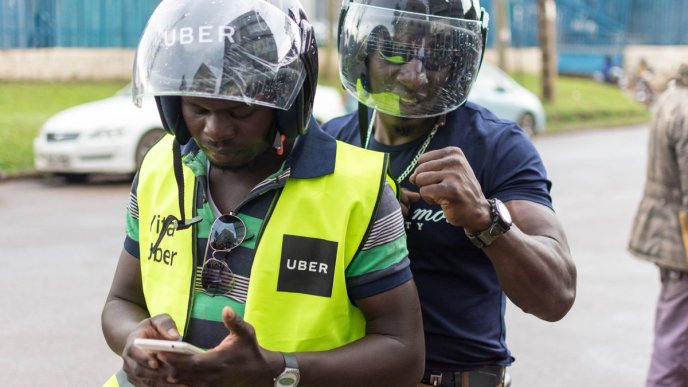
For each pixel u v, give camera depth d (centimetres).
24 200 955
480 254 232
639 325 580
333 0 1967
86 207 913
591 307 616
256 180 189
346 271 184
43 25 1836
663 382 411
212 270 184
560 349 536
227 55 172
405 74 221
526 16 2702
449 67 222
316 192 184
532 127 1551
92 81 1844
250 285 180
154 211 195
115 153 1030
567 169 1305
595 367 510
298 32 181
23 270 657
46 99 1595
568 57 2953
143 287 197
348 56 229
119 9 1892
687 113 401
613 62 2925
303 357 173
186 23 176
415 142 239
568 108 2159
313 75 186
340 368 176
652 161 421
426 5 220
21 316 558
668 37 3034
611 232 849
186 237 189
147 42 180
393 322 184
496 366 240
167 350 159
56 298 595
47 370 480
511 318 593
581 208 975
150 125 1045
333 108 1188
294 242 181
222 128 175
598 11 3005
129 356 167
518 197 226
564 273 212
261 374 167
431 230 229
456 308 232
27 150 1196
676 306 408
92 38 1877
